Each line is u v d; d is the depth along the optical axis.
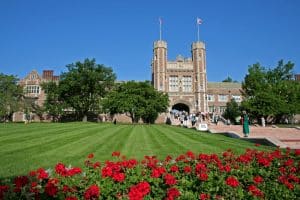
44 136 20.41
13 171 9.17
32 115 70.19
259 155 9.72
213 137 21.72
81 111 63.81
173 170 7.48
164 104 59.34
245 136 22.59
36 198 5.42
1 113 59.19
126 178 6.84
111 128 29.73
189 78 70.12
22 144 16.05
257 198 6.21
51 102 63.72
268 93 54.69
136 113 56.91
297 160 9.98
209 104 79.88
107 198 6.01
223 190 6.43
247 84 59.59
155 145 16.20
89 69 60.97
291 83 58.81
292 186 6.68
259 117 56.59
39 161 10.99
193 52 71.19
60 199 5.60
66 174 6.64
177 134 23.73
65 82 60.47
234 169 8.18
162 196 6.16
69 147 15.01
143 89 58.44
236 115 66.06
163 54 70.06
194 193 6.35
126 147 15.24
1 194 5.14
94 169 7.74
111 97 57.84
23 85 70.81
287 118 66.06
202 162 8.88
